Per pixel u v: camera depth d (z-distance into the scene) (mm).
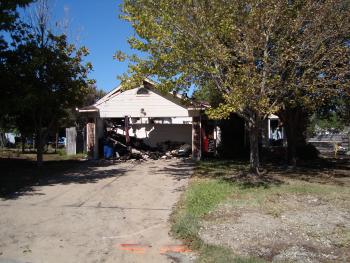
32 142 35594
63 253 7906
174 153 24719
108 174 17703
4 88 16953
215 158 24812
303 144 27453
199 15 14664
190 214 10305
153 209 11445
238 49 14500
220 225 9383
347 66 15484
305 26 15523
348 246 7930
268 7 14352
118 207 11672
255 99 14172
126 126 24062
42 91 18406
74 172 18359
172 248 8172
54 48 19406
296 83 15797
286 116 21203
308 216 10102
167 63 15750
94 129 24219
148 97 23734
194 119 23312
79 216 10680
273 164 22266
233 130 28484
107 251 8047
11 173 17797
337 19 15164
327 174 18172
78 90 19891
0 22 15906
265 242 8188
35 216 10625
